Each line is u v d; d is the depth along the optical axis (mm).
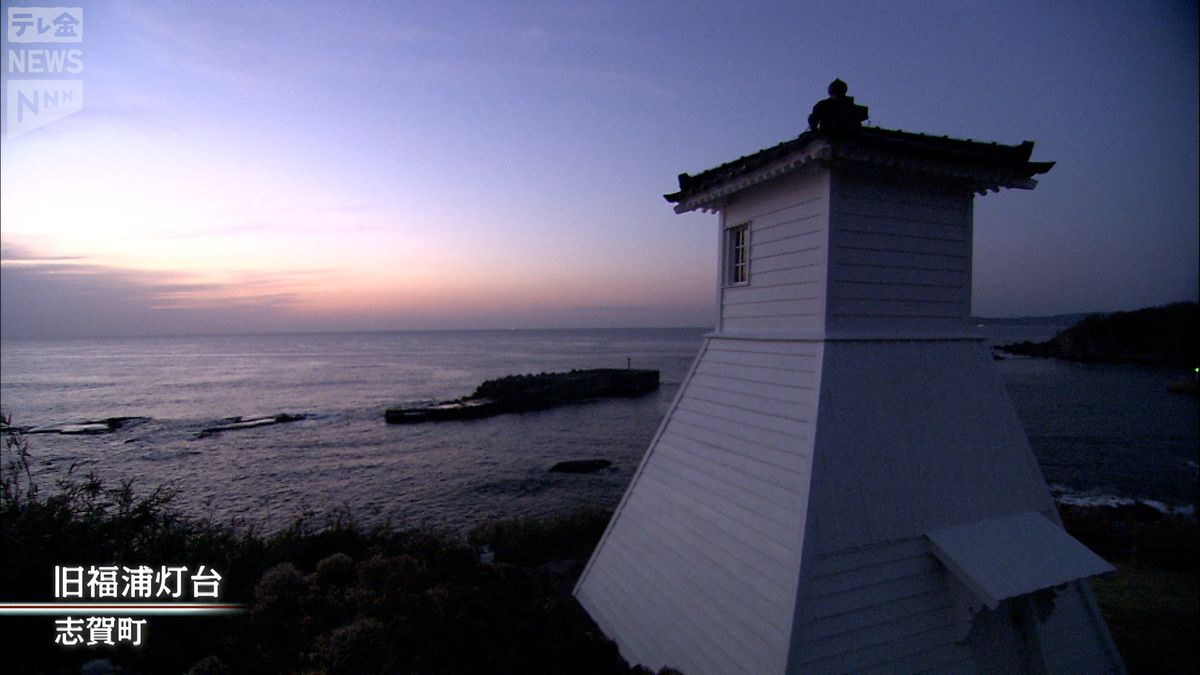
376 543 9172
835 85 6387
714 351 8555
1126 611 9930
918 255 7137
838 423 6332
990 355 7559
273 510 24000
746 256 8133
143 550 6828
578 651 6375
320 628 5996
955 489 6801
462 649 5895
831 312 6570
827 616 5801
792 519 6090
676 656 7094
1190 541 12641
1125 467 30859
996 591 5707
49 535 5828
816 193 6734
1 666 5129
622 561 8891
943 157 6684
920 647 6137
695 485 7906
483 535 13781
